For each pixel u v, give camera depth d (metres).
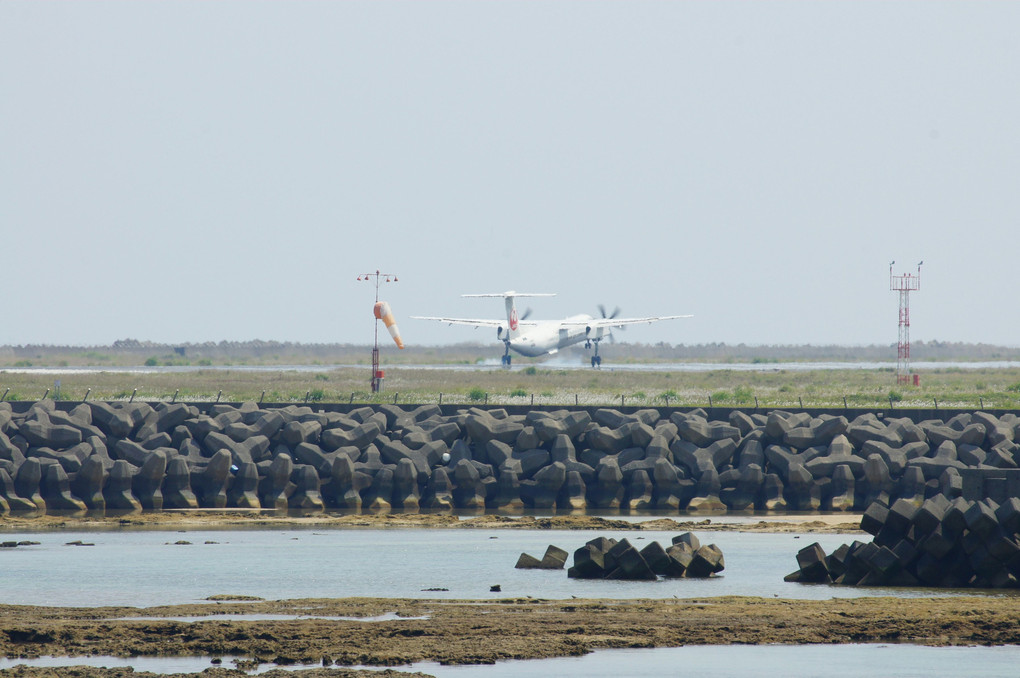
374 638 94.38
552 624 99.69
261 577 125.56
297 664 87.25
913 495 188.00
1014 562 118.44
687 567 127.00
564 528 169.25
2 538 156.25
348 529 168.88
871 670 87.31
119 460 189.62
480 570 131.12
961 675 86.12
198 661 88.12
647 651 92.06
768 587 119.94
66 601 111.38
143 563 135.12
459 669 86.31
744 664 88.56
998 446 188.25
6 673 83.12
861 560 121.25
